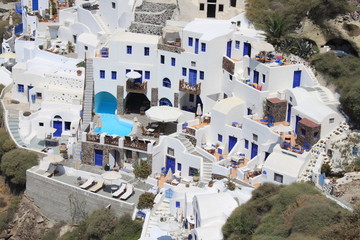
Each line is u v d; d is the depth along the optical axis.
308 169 108.38
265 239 88.19
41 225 125.69
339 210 89.50
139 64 144.25
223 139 127.25
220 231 97.75
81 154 132.50
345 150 110.31
